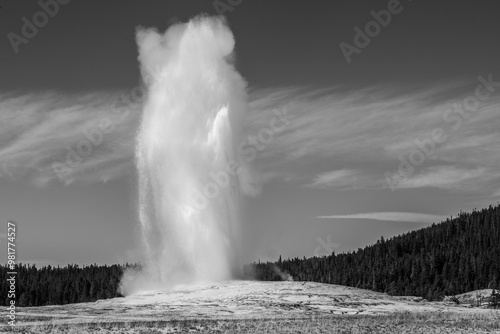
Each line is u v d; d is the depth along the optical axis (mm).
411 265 188375
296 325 50344
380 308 70438
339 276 177375
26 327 44562
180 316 58562
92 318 54844
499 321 57406
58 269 155000
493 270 178375
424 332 49656
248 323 50750
